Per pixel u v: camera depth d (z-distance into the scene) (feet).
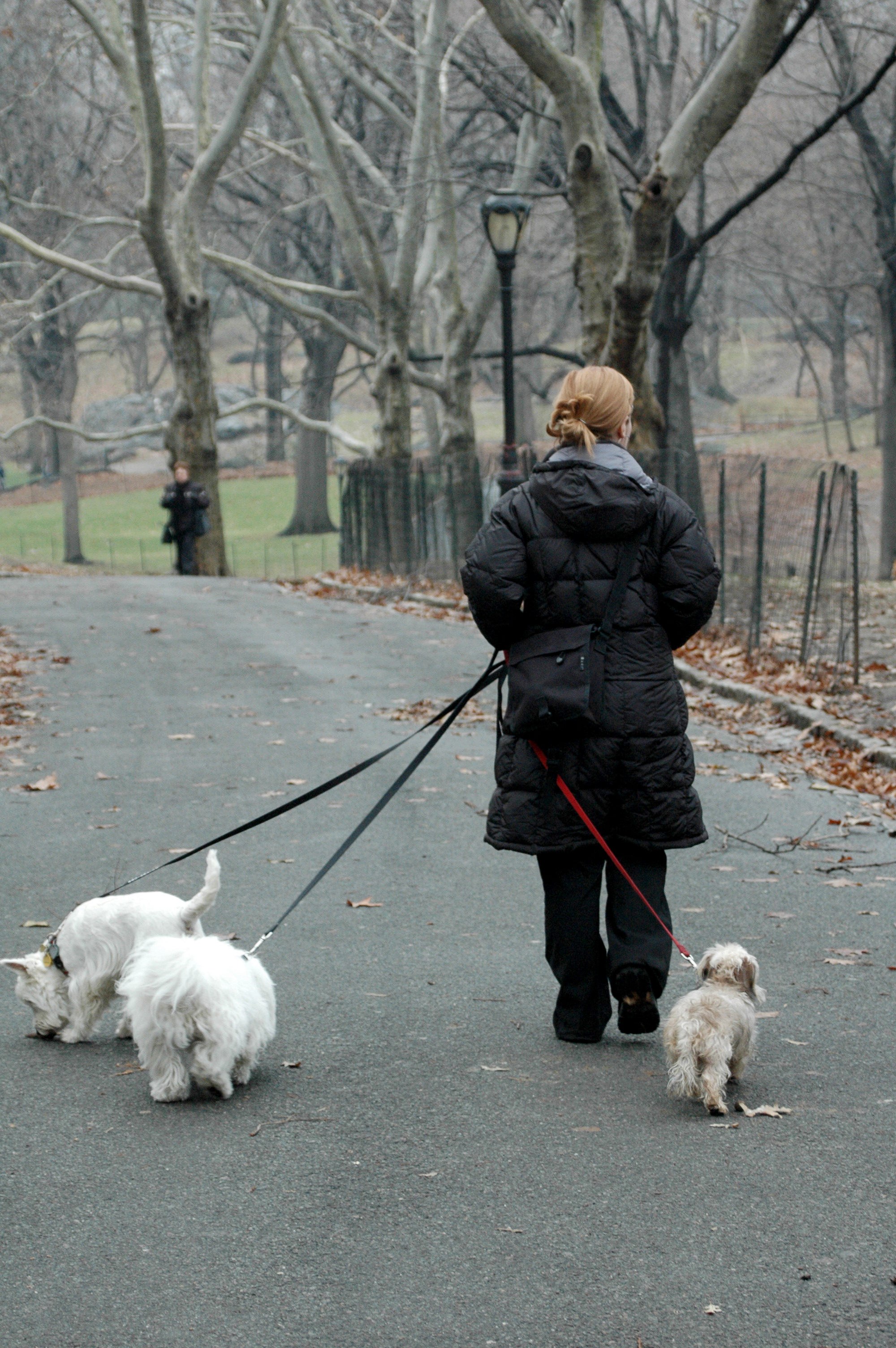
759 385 283.79
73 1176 13.20
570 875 15.70
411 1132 14.08
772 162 114.52
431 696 45.50
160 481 237.86
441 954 20.27
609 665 14.97
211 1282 11.19
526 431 186.80
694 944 20.56
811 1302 10.71
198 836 27.84
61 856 26.30
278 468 246.88
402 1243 11.77
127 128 123.44
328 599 81.15
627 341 67.82
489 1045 16.58
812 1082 15.21
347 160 118.73
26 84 115.34
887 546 116.88
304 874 24.94
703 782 32.63
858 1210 12.16
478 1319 10.59
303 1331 10.46
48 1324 10.61
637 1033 15.34
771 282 197.36
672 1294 10.85
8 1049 17.01
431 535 85.25
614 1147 13.57
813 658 47.50
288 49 96.63
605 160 69.87
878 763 33.71
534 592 15.19
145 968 14.87
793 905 22.62
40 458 260.01
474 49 98.68
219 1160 13.51
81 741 38.17
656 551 15.03
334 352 170.60
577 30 70.49
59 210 110.11
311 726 40.34
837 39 86.69
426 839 27.43
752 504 53.52
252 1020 15.20
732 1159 13.24
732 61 60.39
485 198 117.29
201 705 43.93
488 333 184.55
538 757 15.34
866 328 192.75
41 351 166.50
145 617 68.95
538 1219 12.13
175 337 106.73
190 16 119.14
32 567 144.66
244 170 108.68
